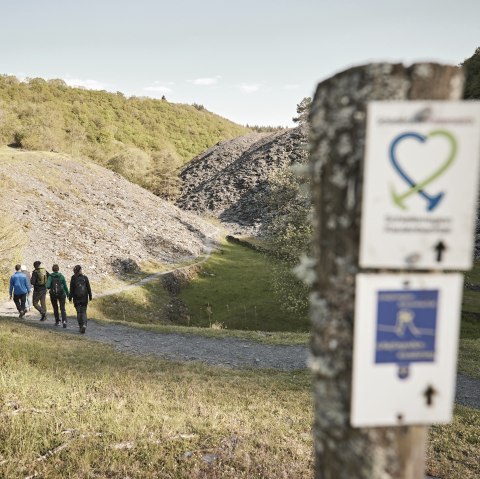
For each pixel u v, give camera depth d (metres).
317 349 1.86
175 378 10.55
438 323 1.72
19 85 121.00
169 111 159.75
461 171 1.64
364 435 1.75
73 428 6.09
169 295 31.81
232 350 15.41
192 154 142.50
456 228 1.66
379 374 1.72
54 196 42.72
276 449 6.29
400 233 1.65
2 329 13.07
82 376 9.12
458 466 6.95
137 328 18.16
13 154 53.59
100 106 139.25
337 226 1.75
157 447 5.87
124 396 7.94
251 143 114.00
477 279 33.97
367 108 1.59
